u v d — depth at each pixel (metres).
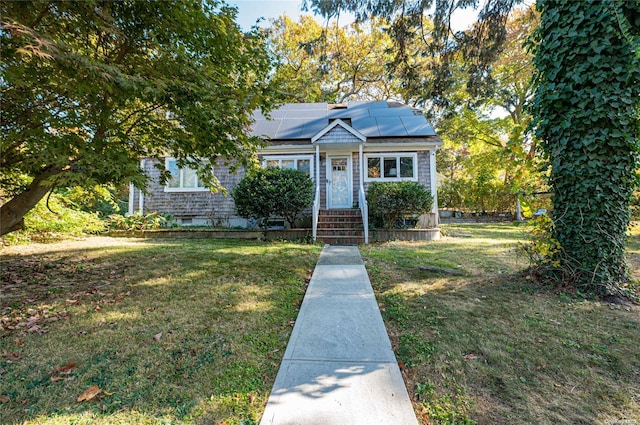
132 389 2.10
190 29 4.97
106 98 4.75
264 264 5.74
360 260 6.25
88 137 5.01
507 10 6.29
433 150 11.05
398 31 6.75
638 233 8.21
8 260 5.80
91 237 9.44
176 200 11.59
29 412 1.87
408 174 11.13
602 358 2.45
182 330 2.99
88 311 3.42
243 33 5.88
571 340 2.72
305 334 2.95
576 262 3.95
